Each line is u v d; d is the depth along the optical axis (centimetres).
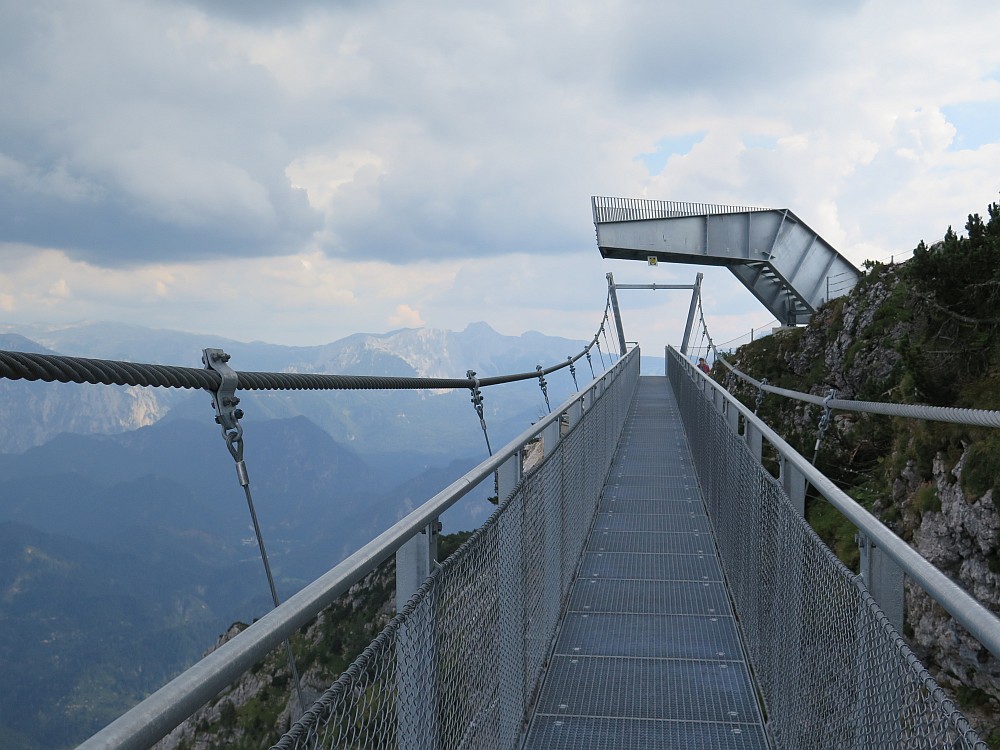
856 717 201
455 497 242
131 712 90
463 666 241
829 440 1148
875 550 202
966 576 685
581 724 406
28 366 159
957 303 812
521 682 373
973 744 115
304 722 124
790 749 315
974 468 676
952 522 703
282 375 264
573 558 639
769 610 383
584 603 599
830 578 238
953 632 619
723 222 3033
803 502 322
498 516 308
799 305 3259
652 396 2662
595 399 894
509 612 335
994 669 584
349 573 156
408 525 196
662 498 967
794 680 303
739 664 481
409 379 411
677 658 493
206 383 217
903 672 157
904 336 811
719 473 711
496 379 612
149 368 196
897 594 196
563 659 492
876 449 1099
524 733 387
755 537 445
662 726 404
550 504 505
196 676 102
